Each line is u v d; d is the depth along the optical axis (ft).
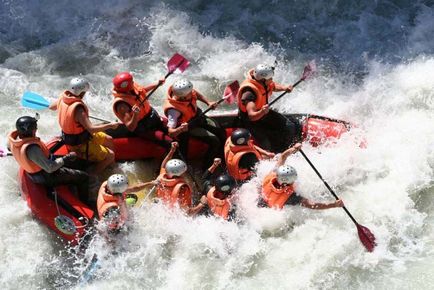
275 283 73.51
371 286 73.10
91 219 77.15
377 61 110.73
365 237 75.56
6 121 97.91
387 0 121.39
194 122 85.76
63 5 122.83
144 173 87.92
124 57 115.65
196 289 73.26
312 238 78.02
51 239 79.20
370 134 93.81
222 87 108.88
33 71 111.96
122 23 120.06
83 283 73.97
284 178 73.97
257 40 117.39
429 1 121.08
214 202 75.82
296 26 119.65
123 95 82.48
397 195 83.56
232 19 121.19
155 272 74.95
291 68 111.24
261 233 78.74
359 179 86.89
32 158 74.43
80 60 114.62
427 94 101.24
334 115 99.66
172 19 119.44
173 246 77.20
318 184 85.30
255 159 80.43
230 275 74.49
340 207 79.56
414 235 79.71
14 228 80.12
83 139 81.15
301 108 102.73
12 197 84.33
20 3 123.34
